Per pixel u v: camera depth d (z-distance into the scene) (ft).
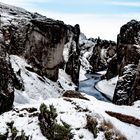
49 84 117.91
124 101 134.82
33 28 118.62
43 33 120.67
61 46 131.95
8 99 61.05
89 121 39.34
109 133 38.81
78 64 168.14
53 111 38.86
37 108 43.86
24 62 112.57
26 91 91.45
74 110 42.27
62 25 131.85
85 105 43.27
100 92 183.01
